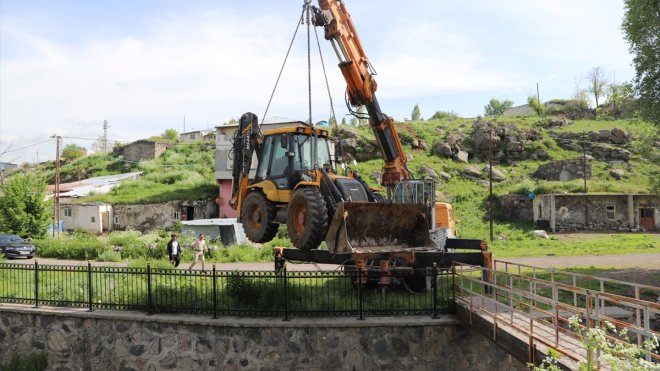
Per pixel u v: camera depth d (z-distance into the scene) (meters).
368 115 15.91
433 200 16.36
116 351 11.28
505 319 9.09
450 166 46.81
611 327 5.57
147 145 60.62
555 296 7.74
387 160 16.36
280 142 12.25
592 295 7.02
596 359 5.75
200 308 11.17
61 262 23.73
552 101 72.25
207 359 10.59
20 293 13.49
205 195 41.75
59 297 12.86
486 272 11.62
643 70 17.41
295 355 10.18
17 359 12.20
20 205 32.62
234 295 11.41
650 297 13.45
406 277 12.09
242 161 13.14
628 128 51.19
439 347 10.04
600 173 43.25
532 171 44.78
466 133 52.69
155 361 10.94
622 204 35.09
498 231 34.34
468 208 39.50
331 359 10.09
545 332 8.19
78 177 59.91
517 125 54.12
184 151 61.09
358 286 11.23
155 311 11.39
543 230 34.50
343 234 10.45
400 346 10.04
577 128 52.97
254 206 12.48
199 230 31.55
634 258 22.28
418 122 61.41
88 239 28.69
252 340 10.36
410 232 12.12
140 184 47.53
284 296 10.67
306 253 12.73
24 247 25.50
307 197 10.71
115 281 12.77
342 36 14.66
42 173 65.75
